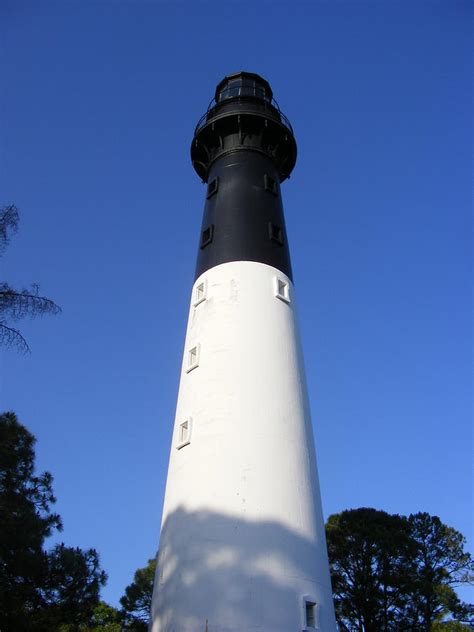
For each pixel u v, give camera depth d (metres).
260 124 31.59
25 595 25.17
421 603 39.12
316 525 20.50
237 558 18.67
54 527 28.27
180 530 20.08
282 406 22.34
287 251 28.38
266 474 20.44
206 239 28.02
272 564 18.64
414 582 39.12
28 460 28.81
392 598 39.31
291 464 21.08
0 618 23.50
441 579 41.50
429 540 43.62
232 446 20.92
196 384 23.19
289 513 19.92
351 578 40.62
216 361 23.23
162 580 19.94
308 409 23.72
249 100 32.72
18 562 24.47
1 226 18.47
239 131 31.39
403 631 39.03
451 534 43.97
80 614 28.39
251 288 25.27
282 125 31.94
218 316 24.55
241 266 25.91
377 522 43.81
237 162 30.39
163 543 20.84
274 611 17.81
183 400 23.52
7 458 26.73
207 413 22.05
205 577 18.58
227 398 22.09
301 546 19.45
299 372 24.06
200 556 19.05
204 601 18.17
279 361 23.53
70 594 27.06
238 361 23.00
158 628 19.05
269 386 22.61
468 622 39.31
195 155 33.38
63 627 27.38
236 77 35.03
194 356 24.33
